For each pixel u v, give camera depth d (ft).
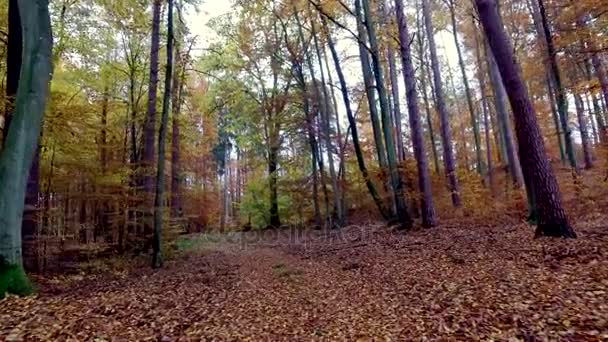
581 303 16.20
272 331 19.07
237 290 28.94
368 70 57.82
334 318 20.49
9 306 20.36
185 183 91.91
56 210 46.42
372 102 57.57
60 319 18.97
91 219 58.95
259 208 87.61
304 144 81.46
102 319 19.70
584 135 77.25
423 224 47.32
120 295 26.30
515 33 65.46
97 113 46.32
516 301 17.88
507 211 52.65
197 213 104.94
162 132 42.29
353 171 77.10
